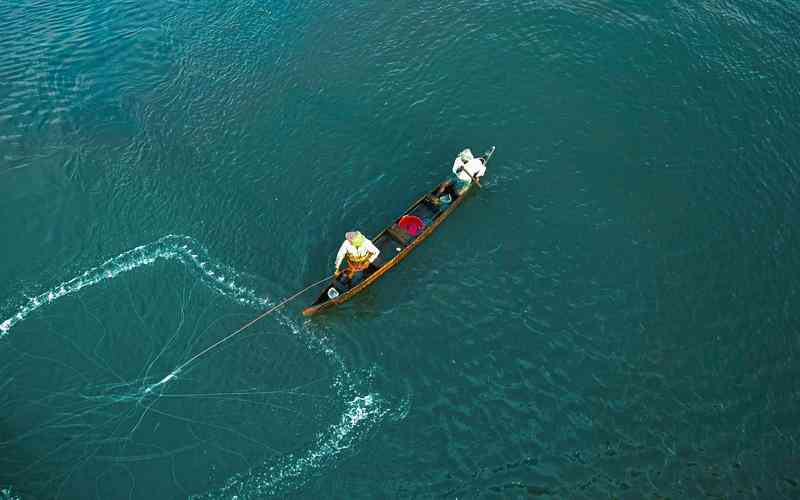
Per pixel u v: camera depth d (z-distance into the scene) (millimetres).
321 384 27625
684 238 32781
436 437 25906
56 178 36344
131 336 29438
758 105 39656
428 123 39344
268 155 37844
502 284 31203
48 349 29016
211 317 30031
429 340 29172
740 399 26734
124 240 33562
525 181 35688
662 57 42812
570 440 25703
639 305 30125
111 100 41188
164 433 26031
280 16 47375
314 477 24812
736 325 29172
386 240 32312
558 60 42906
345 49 44531
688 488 24250
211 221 34312
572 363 28203
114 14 48062
